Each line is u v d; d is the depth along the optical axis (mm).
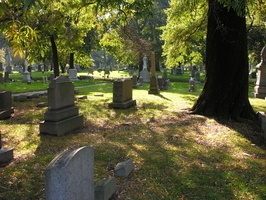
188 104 12695
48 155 5406
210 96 9414
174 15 14781
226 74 8961
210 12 9094
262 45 22359
